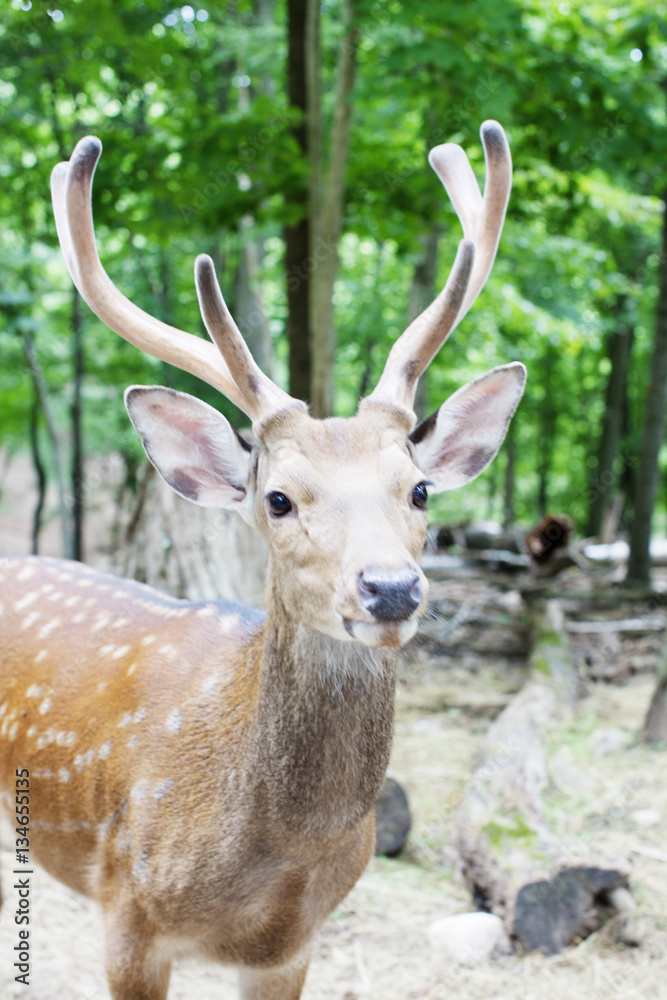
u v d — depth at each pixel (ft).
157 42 17.74
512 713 14.30
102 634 7.88
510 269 31.86
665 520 47.80
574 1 21.63
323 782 5.92
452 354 35.42
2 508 40.91
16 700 7.95
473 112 16.43
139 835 6.50
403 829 11.68
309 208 18.98
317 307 18.85
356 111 22.80
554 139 18.17
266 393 5.92
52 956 9.11
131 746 6.82
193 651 7.13
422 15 15.64
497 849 10.25
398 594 4.76
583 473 51.11
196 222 19.17
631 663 18.28
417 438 6.35
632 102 17.29
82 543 26.08
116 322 6.40
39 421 33.19
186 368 6.39
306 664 5.82
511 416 6.62
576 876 9.62
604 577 25.35
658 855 10.92
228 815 6.15
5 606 8.58
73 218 6.23
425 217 20.29
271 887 6.23
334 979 9.18
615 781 12.82
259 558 14.16
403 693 17.35
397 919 10.23
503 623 21.36
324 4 24.26
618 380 39.22
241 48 23.61
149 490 14.88
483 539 28.25
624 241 35.09
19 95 21.22
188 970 9.48
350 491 5.33
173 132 18.39
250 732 6.17
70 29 17.88
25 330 24.76
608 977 9.04
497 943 9.58
